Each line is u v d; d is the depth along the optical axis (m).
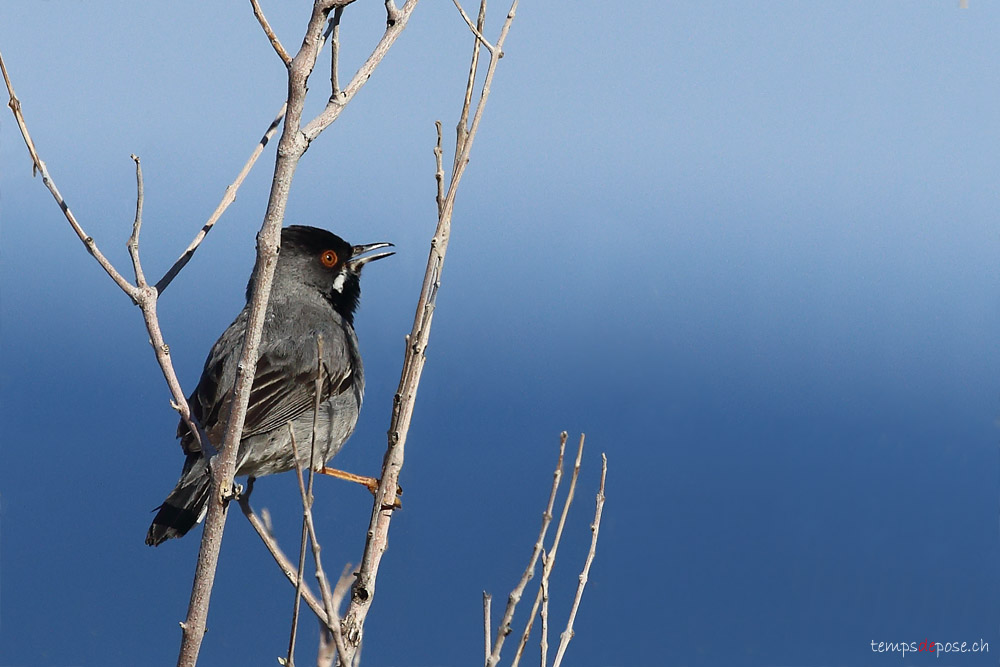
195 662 6.56
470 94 7.11
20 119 7.45
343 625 7.01
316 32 6.27
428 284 6.95
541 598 6.81
